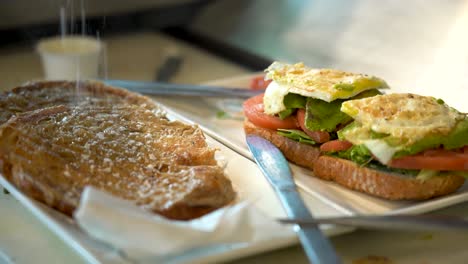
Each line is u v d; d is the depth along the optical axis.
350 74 0.59
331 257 0.43
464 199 0.53
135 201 0.46
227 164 0.55
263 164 0.55
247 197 0.50
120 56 0.98
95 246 0.44
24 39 0.98
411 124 0.52
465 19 0.91
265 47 1.00
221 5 1.13
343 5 1.01
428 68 0.85
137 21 1.08
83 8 0.84
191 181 0.47
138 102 0.62
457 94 0.74
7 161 0.49
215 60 0.98
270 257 0.47
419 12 0.95
